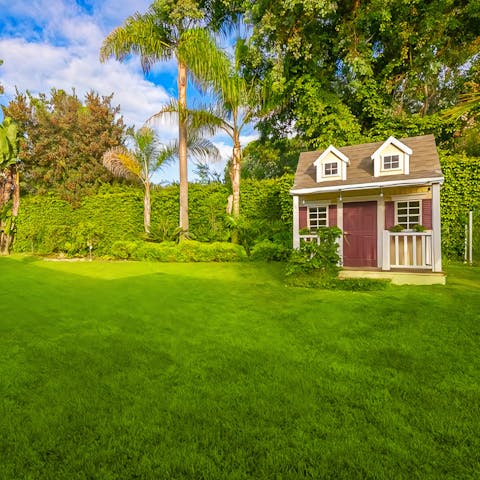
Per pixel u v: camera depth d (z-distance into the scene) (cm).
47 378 286
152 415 229
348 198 959
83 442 201
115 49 1336
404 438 201
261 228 1334
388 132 1377
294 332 409
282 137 1805
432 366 306
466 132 1304
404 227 888
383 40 1463
